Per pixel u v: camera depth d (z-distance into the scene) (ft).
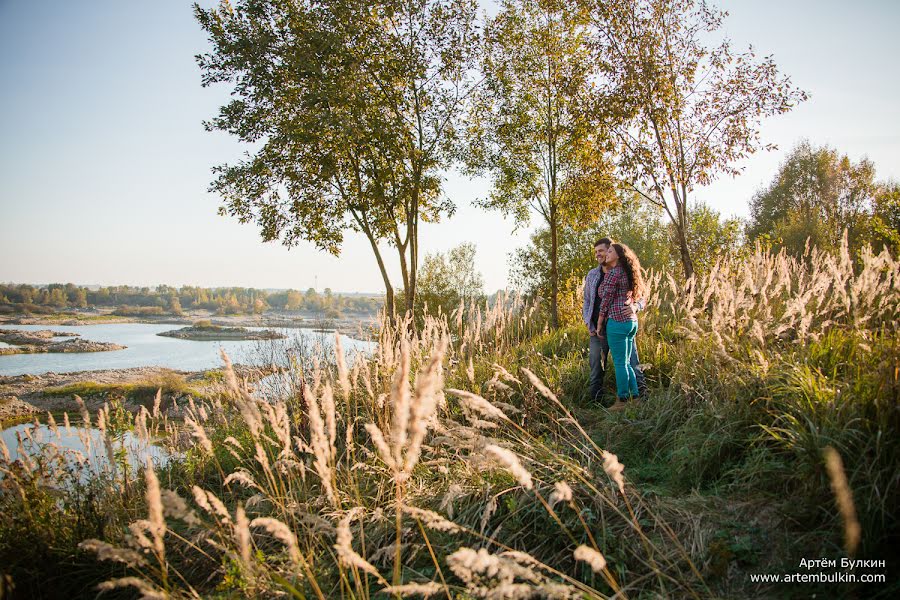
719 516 9.78
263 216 61.87
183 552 12.10
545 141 56.65
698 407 13.88
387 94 60.39
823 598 7.48
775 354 13.94
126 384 100.94
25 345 247.29
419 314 61.77
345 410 19.12
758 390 12.37
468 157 61.46
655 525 9.91
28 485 12.79
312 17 56.03
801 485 9.63
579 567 9.50
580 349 24.41
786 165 125.70
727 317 16.96
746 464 10.68
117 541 12.46
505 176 59.26
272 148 58.03
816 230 85.40
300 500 13.47
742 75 38.55
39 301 619.26
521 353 25.27
